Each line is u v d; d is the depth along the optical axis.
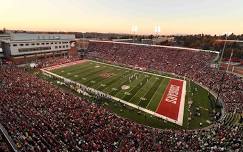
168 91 50.16
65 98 37.44
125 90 50.06
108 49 103.00
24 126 24.75
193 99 45.16
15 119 26.25
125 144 24.16
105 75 64.31
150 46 95.19
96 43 113.50
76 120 28.38
